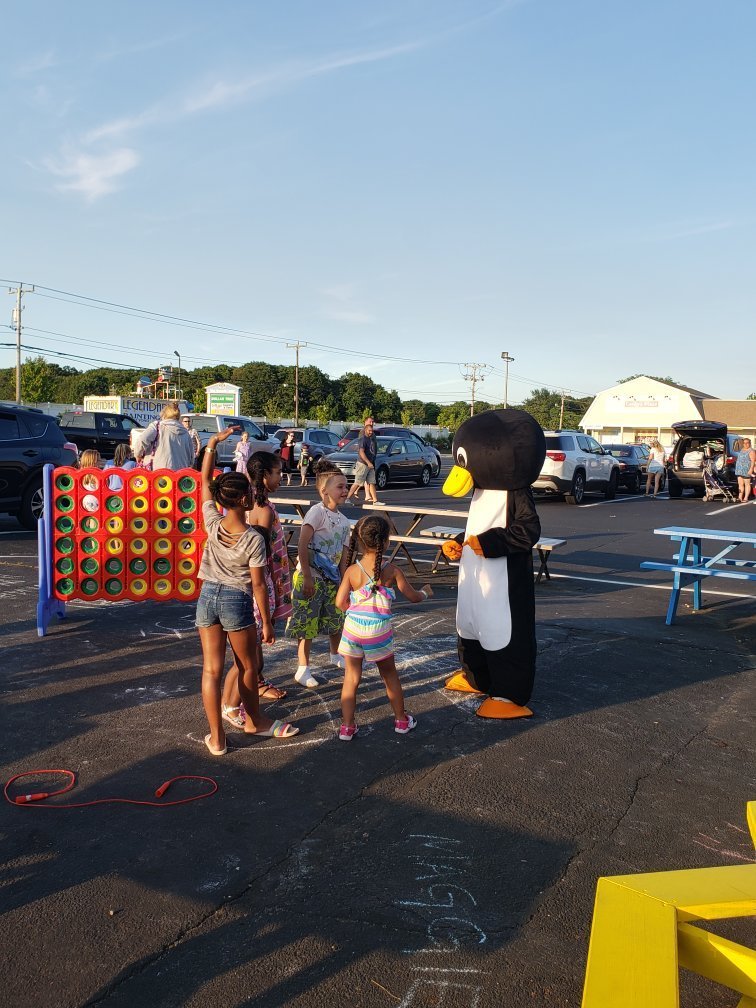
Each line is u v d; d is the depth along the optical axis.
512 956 2.74
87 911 2.94
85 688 5.29
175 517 6.57
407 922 2.91
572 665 6.09
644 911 2.12
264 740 4.52
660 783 4.11
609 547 12.27
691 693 5.52
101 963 2.66
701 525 15.00
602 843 3.50
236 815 3.67
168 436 9.06
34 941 2.76
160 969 2.64
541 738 4.65
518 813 3.75
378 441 23.06
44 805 3.73
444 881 3.18
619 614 7.85
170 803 3.77
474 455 4.88
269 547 4.99
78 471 6.50
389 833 3.54
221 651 4.32
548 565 10.53
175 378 98.25
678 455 21.42
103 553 6.55
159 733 4.58
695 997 2.62
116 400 32.78
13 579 8.62
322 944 2.78
